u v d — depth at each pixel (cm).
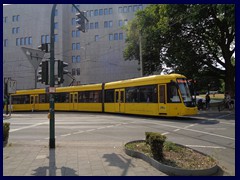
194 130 1434
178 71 3198
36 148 957
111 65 6250
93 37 6438
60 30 6512
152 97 2123
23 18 6825
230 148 970
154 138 714
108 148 945
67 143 1108
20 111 3747
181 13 2961
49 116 966
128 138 1223
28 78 6631
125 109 2438
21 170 673
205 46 3338
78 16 1339
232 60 4209
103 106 2778
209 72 3516
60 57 6438
